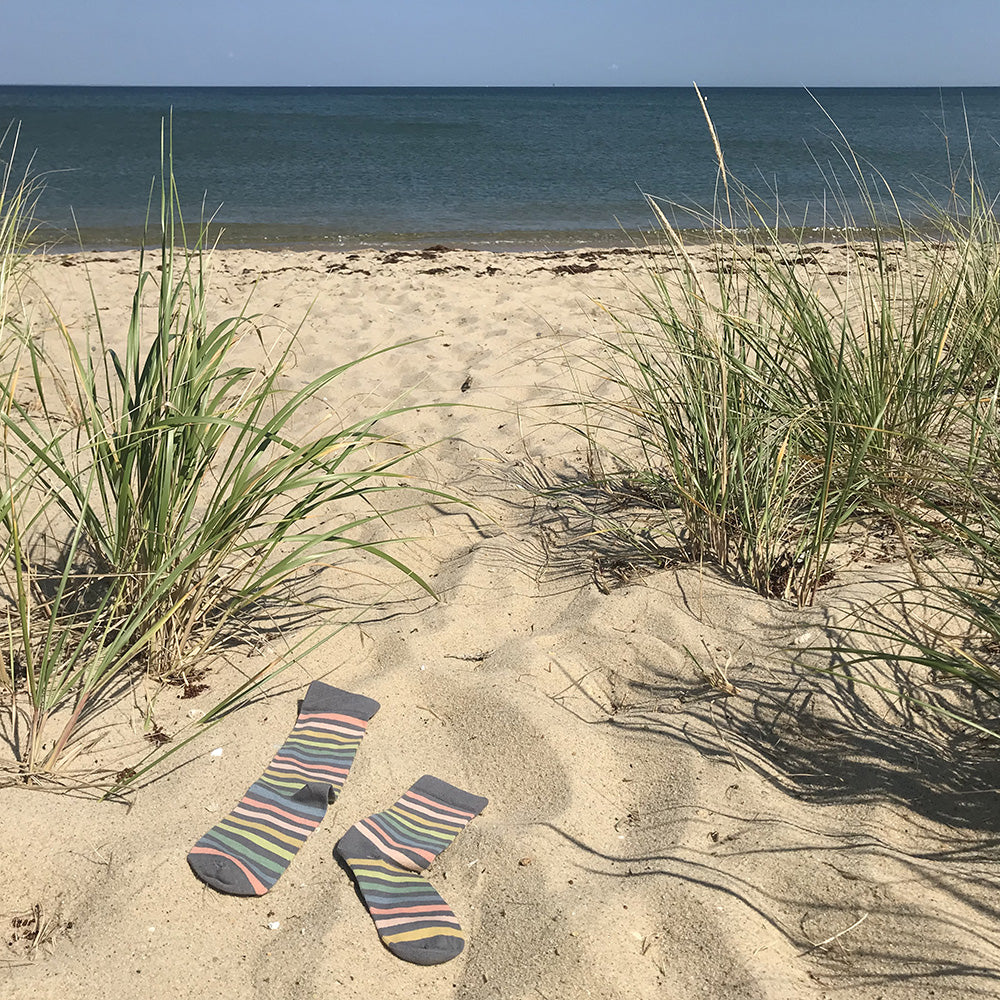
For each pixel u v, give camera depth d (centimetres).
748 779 199
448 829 191
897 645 230
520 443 383
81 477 321
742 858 178
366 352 521
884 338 316
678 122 3459
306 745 211
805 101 6178
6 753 203
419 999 156
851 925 163
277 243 1070
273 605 270
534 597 274
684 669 234
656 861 178
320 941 164
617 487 336
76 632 247
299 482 236
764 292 329
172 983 156
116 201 1357
